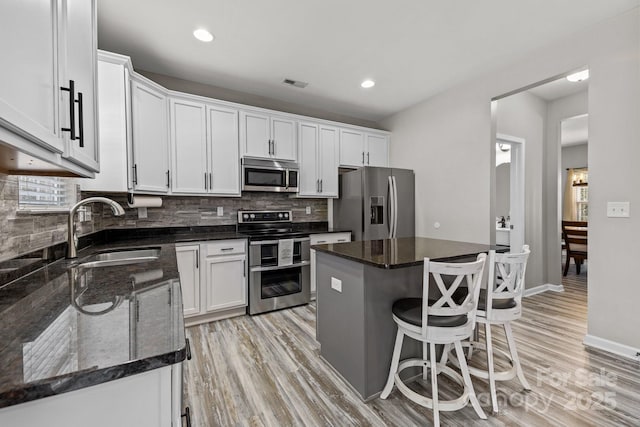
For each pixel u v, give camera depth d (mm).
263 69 2986
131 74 2395
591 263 2326
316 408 1630
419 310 1629
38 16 749
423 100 3850
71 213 1640
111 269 1374
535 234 3906
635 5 2061
